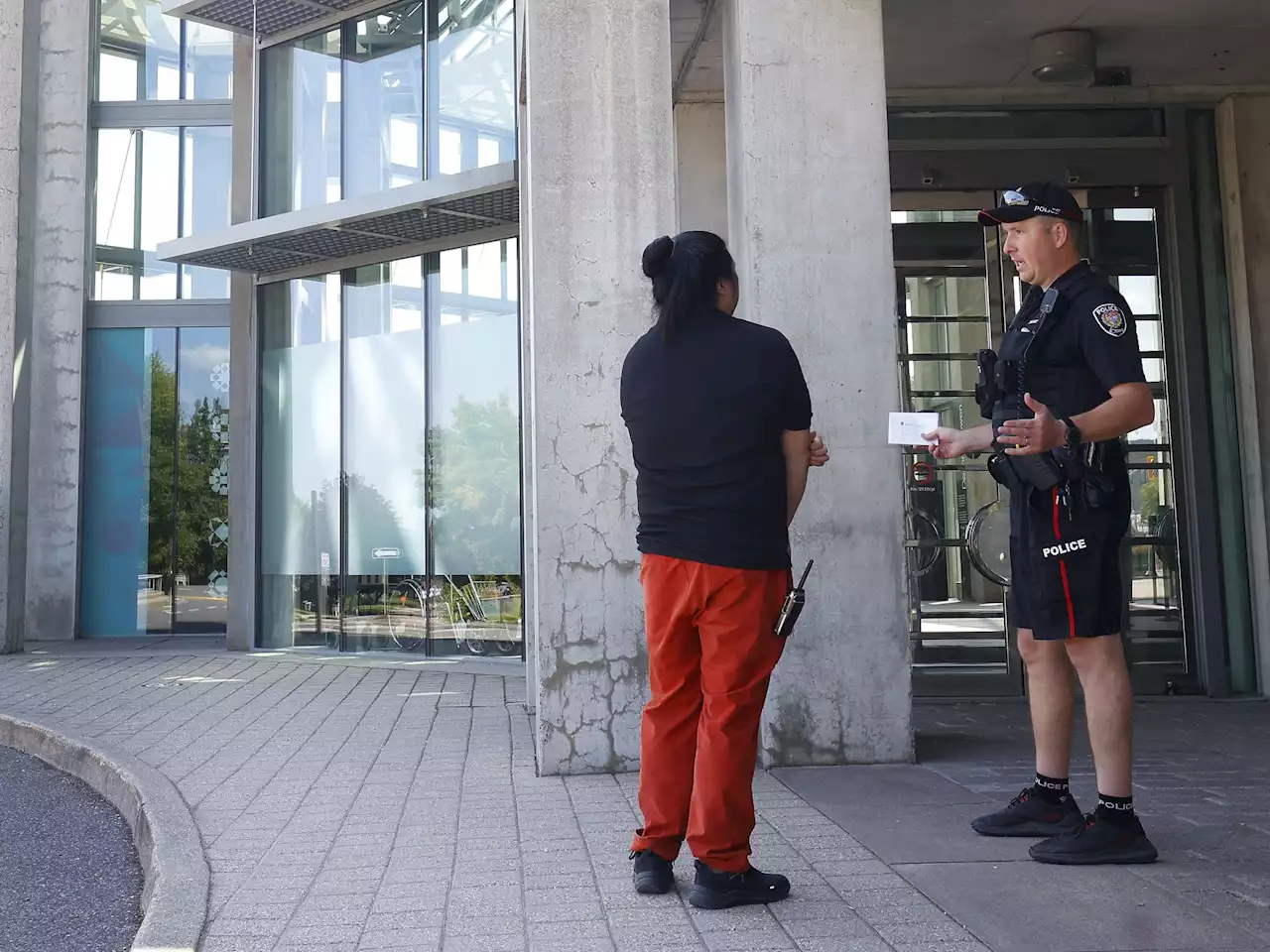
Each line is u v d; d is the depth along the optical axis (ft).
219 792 15.30
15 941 10.74
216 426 45.57
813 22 17.22
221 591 45.27
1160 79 24.00
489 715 22.74
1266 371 23.84
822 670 16.58
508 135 32.55
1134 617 24.14
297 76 37.86
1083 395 10.89
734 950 8.54
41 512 44.60
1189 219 24.50
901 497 16.84
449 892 10.39
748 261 16.96
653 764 10.13
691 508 9.72
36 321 45.09
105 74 46.06
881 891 9.96
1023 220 11.38
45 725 22.04
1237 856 10.89
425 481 35.19
